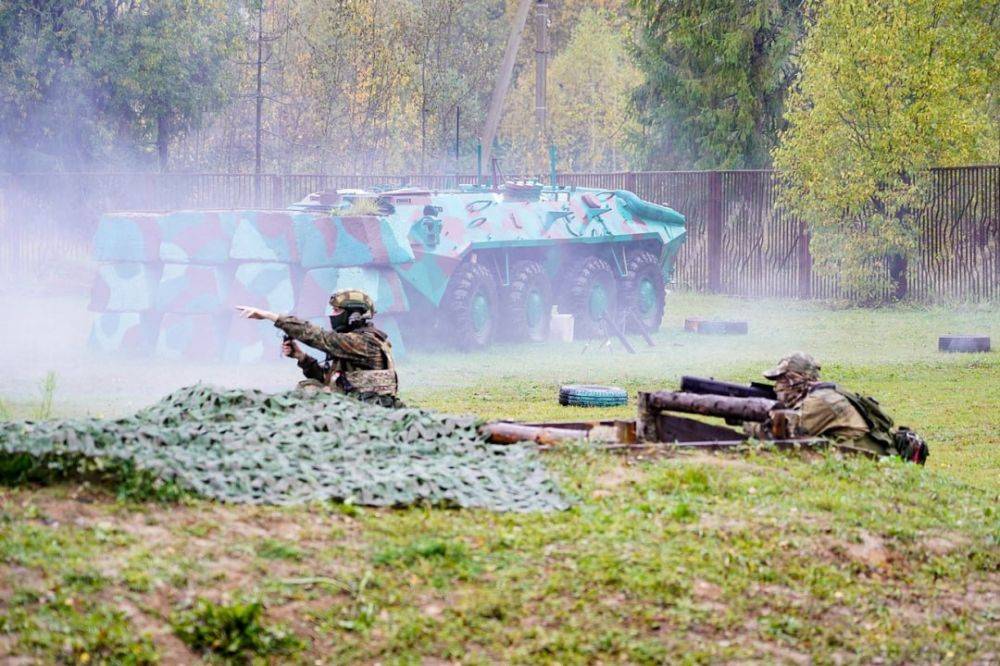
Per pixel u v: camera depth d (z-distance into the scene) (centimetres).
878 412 1770
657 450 1638
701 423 1828
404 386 2936
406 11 8381
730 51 6962
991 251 5034
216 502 1295
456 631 1120
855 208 5169
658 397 1773
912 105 5066
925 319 4809
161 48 6300
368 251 3262
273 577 1152
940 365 3444
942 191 5138
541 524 1345
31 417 2203
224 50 6581
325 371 1759
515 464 1520
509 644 1115
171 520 1235
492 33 11362
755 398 1770
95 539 1165
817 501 1473
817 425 1731
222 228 3294
